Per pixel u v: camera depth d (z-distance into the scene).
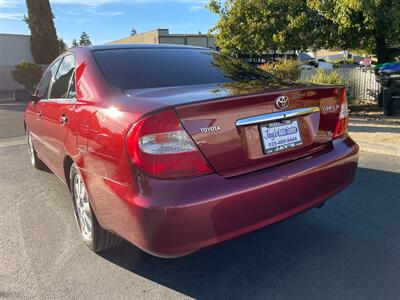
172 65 3.32
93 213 2.89
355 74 12.20
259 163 2.55
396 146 5.74
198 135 2.29
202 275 2.84
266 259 3.01
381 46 11.22
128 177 2.31
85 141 2.81
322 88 2.89
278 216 2.56
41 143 4.58
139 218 2.23
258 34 11.62
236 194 2.32
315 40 10.66
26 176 5.52
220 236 2.32
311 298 2.51
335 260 2.94
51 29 31.59
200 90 2.73
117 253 3.17
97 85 3.00
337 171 2.91
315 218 3.66
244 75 3.48
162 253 2.24
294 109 2.72
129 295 2.64
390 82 8.68
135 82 2.98
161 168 2.21
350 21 9.15
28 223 3.86
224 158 2.39
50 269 2.98
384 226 3.45
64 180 3.78
